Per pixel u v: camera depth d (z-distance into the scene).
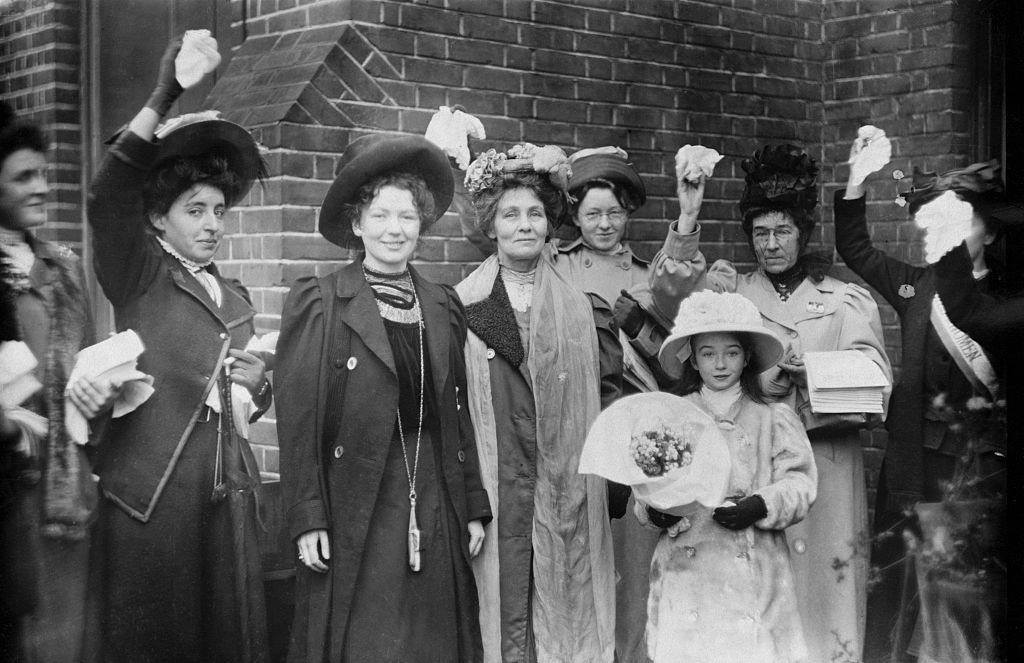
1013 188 4.18
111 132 5.01
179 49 3.12
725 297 3.48
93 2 5.04
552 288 3.59
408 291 3.35
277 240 4.13
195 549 3.20
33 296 3.14
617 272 4.33
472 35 4.66
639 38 5.18
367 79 4.36
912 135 5.37
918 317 4.06
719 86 5.43
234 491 3.28
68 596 3.12
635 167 5.17
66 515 3.05
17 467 3.02
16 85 5.23
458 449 3.34
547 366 3.50
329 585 3.16
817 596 4.07
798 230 4.14
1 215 3.16
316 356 3.19
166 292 3.27
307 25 4.45
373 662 3.14
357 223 3.35
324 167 4.23
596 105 5.04
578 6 4.98
